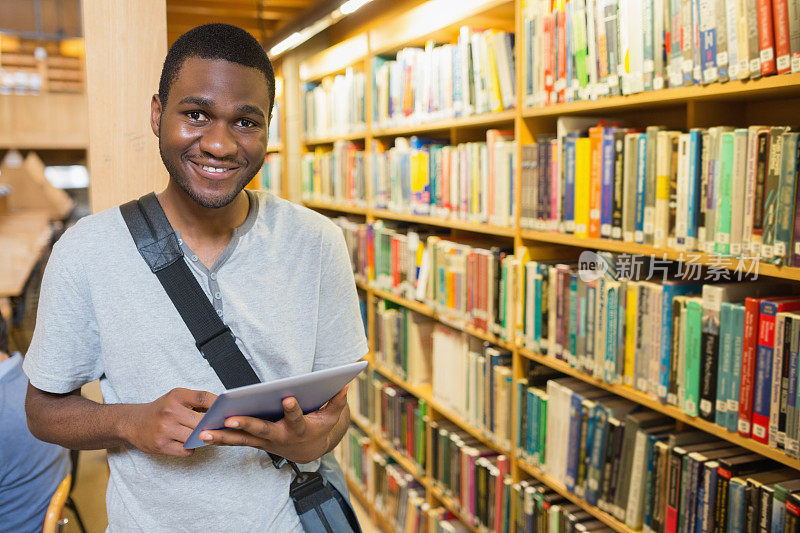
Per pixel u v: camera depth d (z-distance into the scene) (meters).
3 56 5.50
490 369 2.32
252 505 1.04
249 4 3.68
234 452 1.02
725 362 1.46
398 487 3.03
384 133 3.04
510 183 2.19
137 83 1.48
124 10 1.46
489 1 2.14
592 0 1.73
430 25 2.53
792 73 1.26
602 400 1.88
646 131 1.67
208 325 0.96
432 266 2.69
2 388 1.47
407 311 2.92
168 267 0.96
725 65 1.40
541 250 2.16
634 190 1.67
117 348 0.95
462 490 2.54
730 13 1.37
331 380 0.88
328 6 3.00
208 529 1.01
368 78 3.10
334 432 1.07
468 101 2.37
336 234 1.13
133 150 1.49
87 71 1.44
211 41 0.90
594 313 1.82
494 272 2.24
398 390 3.12
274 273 1.03
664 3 1.54
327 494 1.09
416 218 2.81
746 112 1.70
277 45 3.83
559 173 1.93
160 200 1.02
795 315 1.30
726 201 1.43
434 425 2.73
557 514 2.01
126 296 0.95
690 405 1.55
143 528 1.00
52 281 0.94
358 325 1.18
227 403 0.77
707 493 1.50
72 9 5.57
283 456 0.94
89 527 2.15
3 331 1.64
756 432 1.40
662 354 1.61
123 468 1.01
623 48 1.65
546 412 2.07
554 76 1.92
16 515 1.49
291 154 4.29
